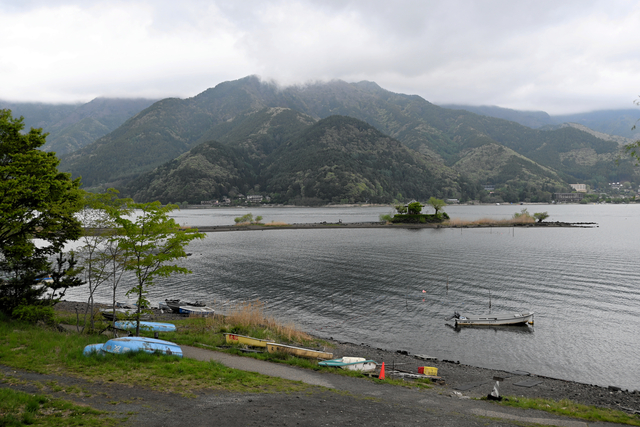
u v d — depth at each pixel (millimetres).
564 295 60844
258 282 69750
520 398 25234
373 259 93375
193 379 20250
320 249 111312
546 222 197750
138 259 30797
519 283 68438
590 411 22828
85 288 64375
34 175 29141
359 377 26578
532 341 42625
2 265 29984
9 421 12898
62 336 26000
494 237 141250
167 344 25609
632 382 33188
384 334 44719
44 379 17781
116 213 30078
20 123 32156
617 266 83375
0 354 20453
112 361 21688
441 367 34625
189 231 31984
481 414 19844
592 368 35938
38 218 29859
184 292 62844
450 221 198375
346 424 16125
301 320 49312
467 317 49281
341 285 67375
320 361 30156
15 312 28125
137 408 15688
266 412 16609
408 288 65188
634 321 48812
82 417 14117
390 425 16562
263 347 33156
